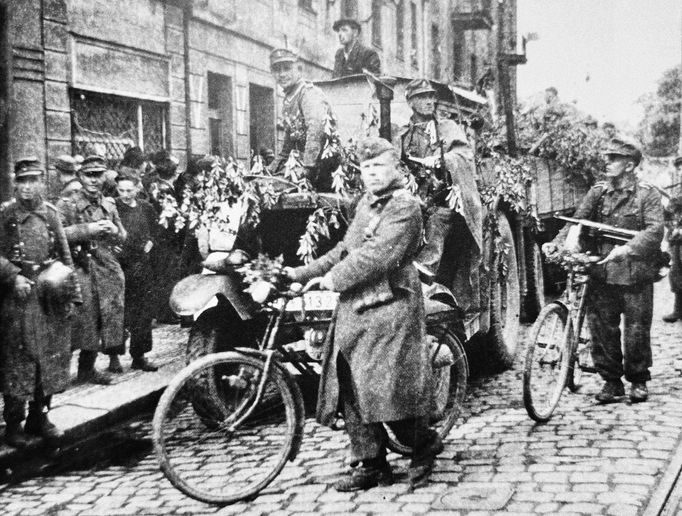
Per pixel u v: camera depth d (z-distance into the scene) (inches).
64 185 246.8
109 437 200.4
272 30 486.0
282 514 145.1
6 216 185.8
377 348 151.9
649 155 474.3
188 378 149.6
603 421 202.1
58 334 190.1
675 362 272.2
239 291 189.9
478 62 861.8
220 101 447.5
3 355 181.0
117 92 349.4
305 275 161.0
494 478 159.5
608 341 220.8
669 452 172.9
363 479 156.4
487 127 327.9
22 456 183.2
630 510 138.6
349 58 334.6
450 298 189.8
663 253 219.6
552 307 211.0
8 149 288.4
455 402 188.2
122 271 251.4
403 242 151.6
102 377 242.7
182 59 398.9
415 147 244.4
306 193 205.0
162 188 227.1
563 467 164.7
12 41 291.3
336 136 213.0
